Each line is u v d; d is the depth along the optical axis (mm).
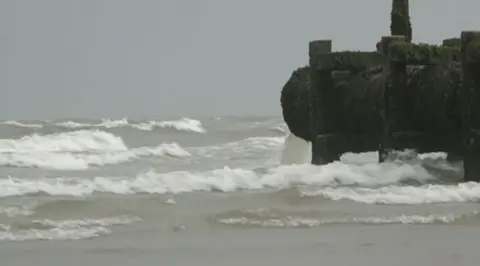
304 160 83562
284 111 78312
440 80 62906
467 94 59062
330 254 41000
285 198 55219
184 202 54375
